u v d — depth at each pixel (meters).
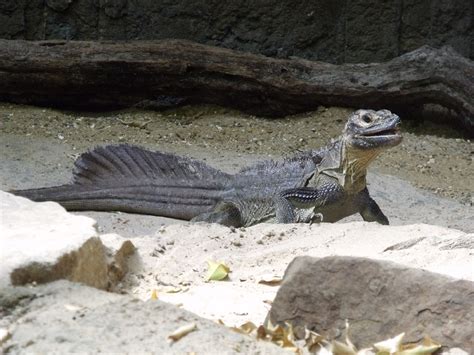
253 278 9.30
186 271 9.51
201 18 22.48
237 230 11.13
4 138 17.75
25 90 19.94
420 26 22.58
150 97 20.58
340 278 7.00
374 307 6.84
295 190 13.87
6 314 6.41
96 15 22.25
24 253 6.98
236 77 20.19
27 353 5.76
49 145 17.66
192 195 14.70
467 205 16.39
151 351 5.79
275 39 22.69
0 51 19.48
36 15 22.19
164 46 19.97
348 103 20.58
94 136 18.64
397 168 18.22
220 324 6.69
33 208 8.34
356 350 6.72
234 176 14.70
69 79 19.78
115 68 19.78
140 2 22.27
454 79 19.89
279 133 19.73
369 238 10.55
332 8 22.61
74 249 7.26
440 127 21.11
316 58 22.73
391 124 13.30
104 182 14.89
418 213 15.58
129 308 6.40
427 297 6.67
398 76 20.16
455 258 9.34
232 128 19.81
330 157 13.97
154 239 10.46
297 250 10.19
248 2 22.45
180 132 19.31
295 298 7.10
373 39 22.58
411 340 6.61
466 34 22.52
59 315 6.27
